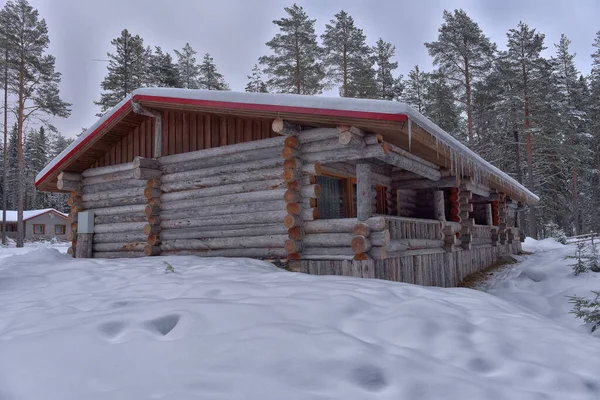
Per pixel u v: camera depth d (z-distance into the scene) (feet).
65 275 21.77
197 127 30.01
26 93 92.73
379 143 22.03
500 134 93.04
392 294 14.51
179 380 8.18
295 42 96.63
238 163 27.53
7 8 91.30
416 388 8.13
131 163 32.76
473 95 92.89
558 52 125.29
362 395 7.88
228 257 26.76
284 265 24.03
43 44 94.07
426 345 10.31
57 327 11.75
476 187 39.22
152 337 10.46
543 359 9.87
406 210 38.96
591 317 16.99
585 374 9.18
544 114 88.53
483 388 8.27
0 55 90.17
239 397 7.57
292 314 11.82
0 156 164.14
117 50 99.50
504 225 50.67
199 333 10.44
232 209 27.17
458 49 88.12
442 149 24.11
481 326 11.73
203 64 122.72
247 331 10.42
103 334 10.85
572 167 103.81
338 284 15.96
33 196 175.52
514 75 90.94
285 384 8.06
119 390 7.88
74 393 7.87
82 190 36.70
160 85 108.37
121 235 33.30
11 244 109.40
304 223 24.23
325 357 9.16
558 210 107.45
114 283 19.13
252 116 24.99
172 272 20.89
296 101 22.24
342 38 97.25
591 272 27.99
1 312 14.69
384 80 112.37
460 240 35.81
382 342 10.36
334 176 30.76
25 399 7.80
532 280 30.14
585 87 123.03
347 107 20.65
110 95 98.53
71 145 34.19
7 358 9.50
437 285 30.37
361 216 22.50
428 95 105.09
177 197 29.99
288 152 24.08
